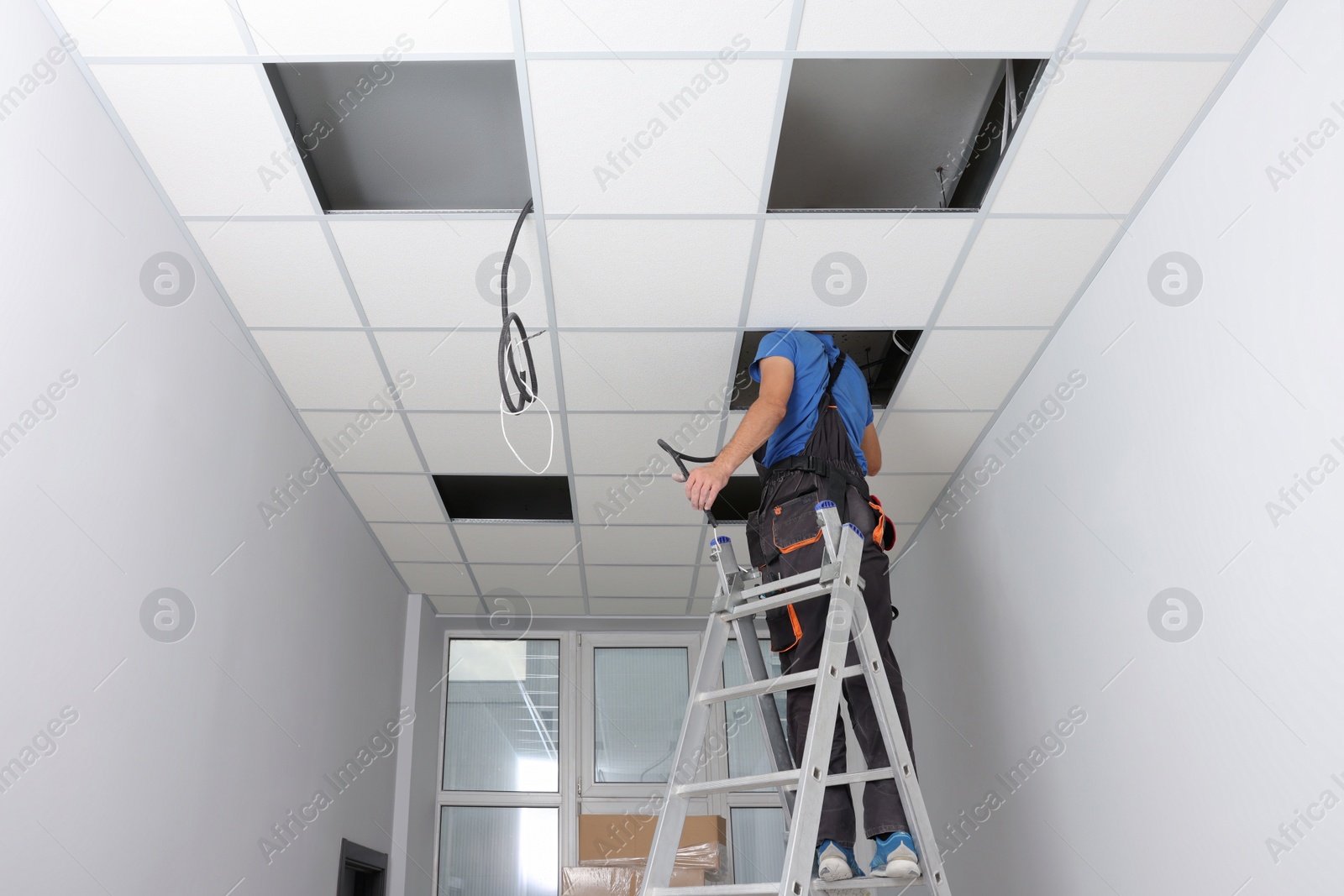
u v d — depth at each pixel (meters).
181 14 2.27
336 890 4.15
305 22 2.30
